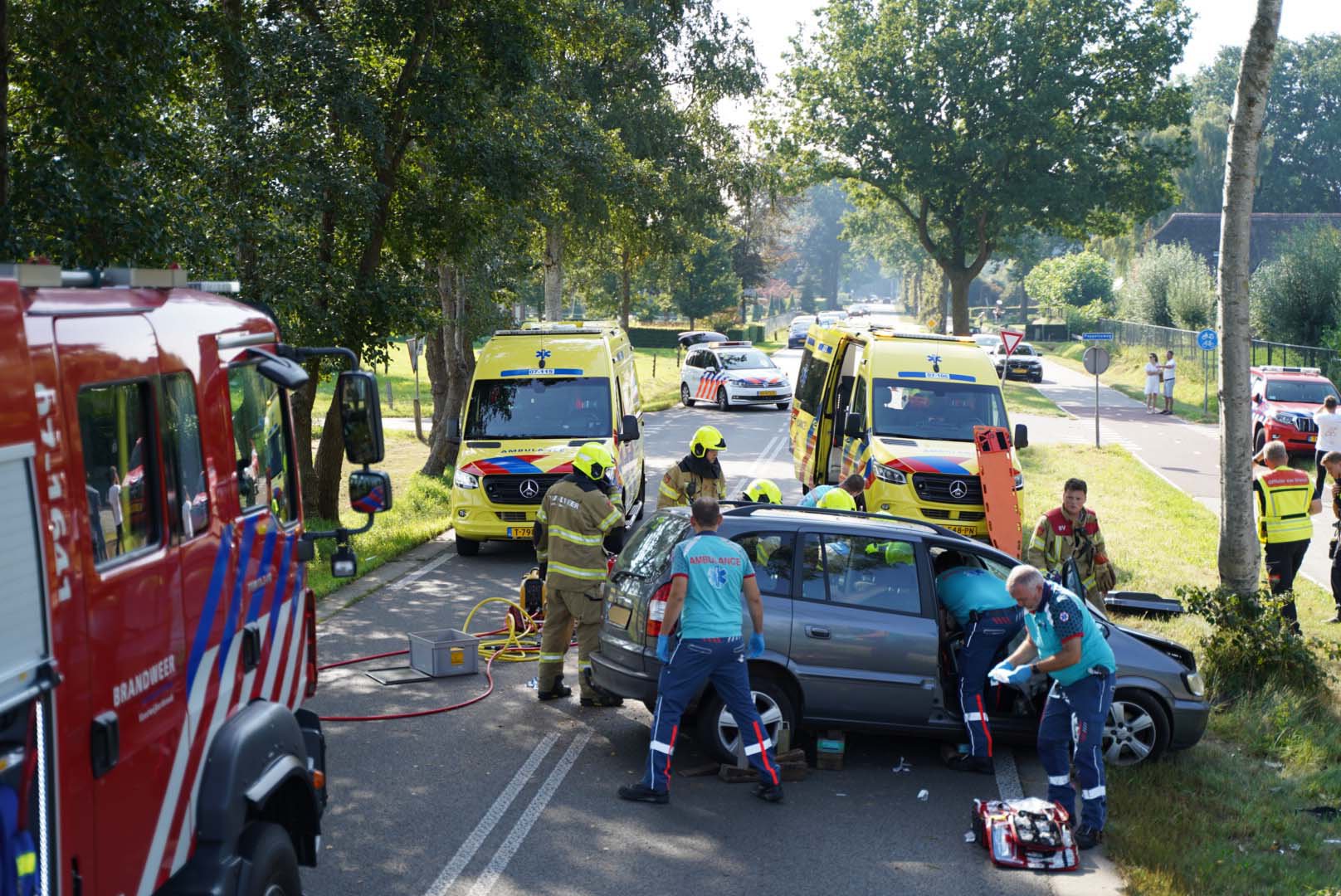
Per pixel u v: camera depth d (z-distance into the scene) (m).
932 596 8.12
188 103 14.21
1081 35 46.72
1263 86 10.44
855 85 48.34
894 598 8.09
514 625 11.16
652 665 7.98
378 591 13.44
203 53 14.06
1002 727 8.17
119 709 3.67
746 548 8.10
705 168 36.44
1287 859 6.75
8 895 3.10
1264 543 12.29
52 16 10.20
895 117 47.66
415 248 19.61
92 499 3.60
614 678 8.25
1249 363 10.77
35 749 3.23
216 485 4.54
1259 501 12.27
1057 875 6.58
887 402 15.84
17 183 10.01
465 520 14.88
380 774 7.85
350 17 17.25
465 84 17.56
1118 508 20.16
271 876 4.47
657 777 7.39
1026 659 7.25
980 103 47.09
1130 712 8.24
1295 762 8.51
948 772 8.18
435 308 20.17
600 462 9.38
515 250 26.34
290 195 15.29
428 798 7.44
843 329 18.70
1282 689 9.75
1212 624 10.36
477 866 6.46
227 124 14.47
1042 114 46.09
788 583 8.05
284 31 15.81
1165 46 46.59
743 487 21.33
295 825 5.04
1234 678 10.01
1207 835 7.07
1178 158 48.53
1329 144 96.94
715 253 76.12
